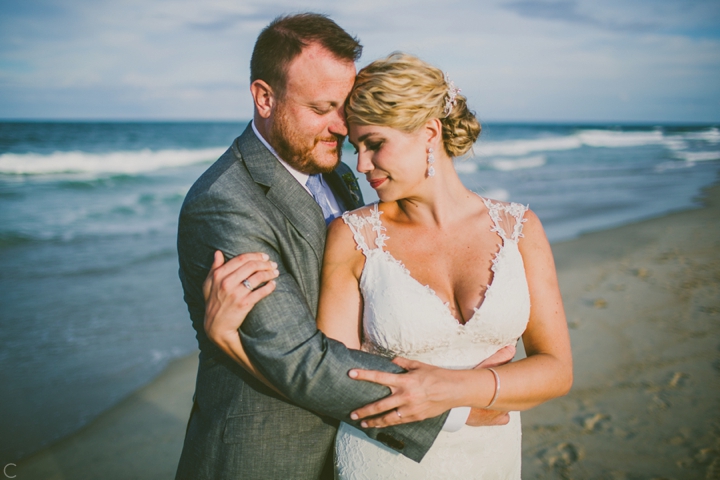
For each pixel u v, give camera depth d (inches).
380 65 70.9
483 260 76.4
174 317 227.5
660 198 559.5
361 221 79.0
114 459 137.3
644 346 188.1
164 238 369.1
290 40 70.2
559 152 1294.3
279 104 72.7
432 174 75.2
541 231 80.9
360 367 64.4
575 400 155.9
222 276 64.8
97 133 1304.1
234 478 71.3
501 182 703.7
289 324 65.2
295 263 74.2
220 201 70.4
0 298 244.8
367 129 70.9
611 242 355.6
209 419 74.5
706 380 163.5
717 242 346.6
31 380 173.5
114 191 563.8
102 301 243.8
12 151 837.2
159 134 1368.1
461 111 75.8
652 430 140.0
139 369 183.2
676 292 243.8
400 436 69.0
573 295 243.3
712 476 121.8
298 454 73.8
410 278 74.4
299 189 76.5
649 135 2215.8
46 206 470.6
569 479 123.0
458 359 74.3
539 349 76.9
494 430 75.8
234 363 73.9
